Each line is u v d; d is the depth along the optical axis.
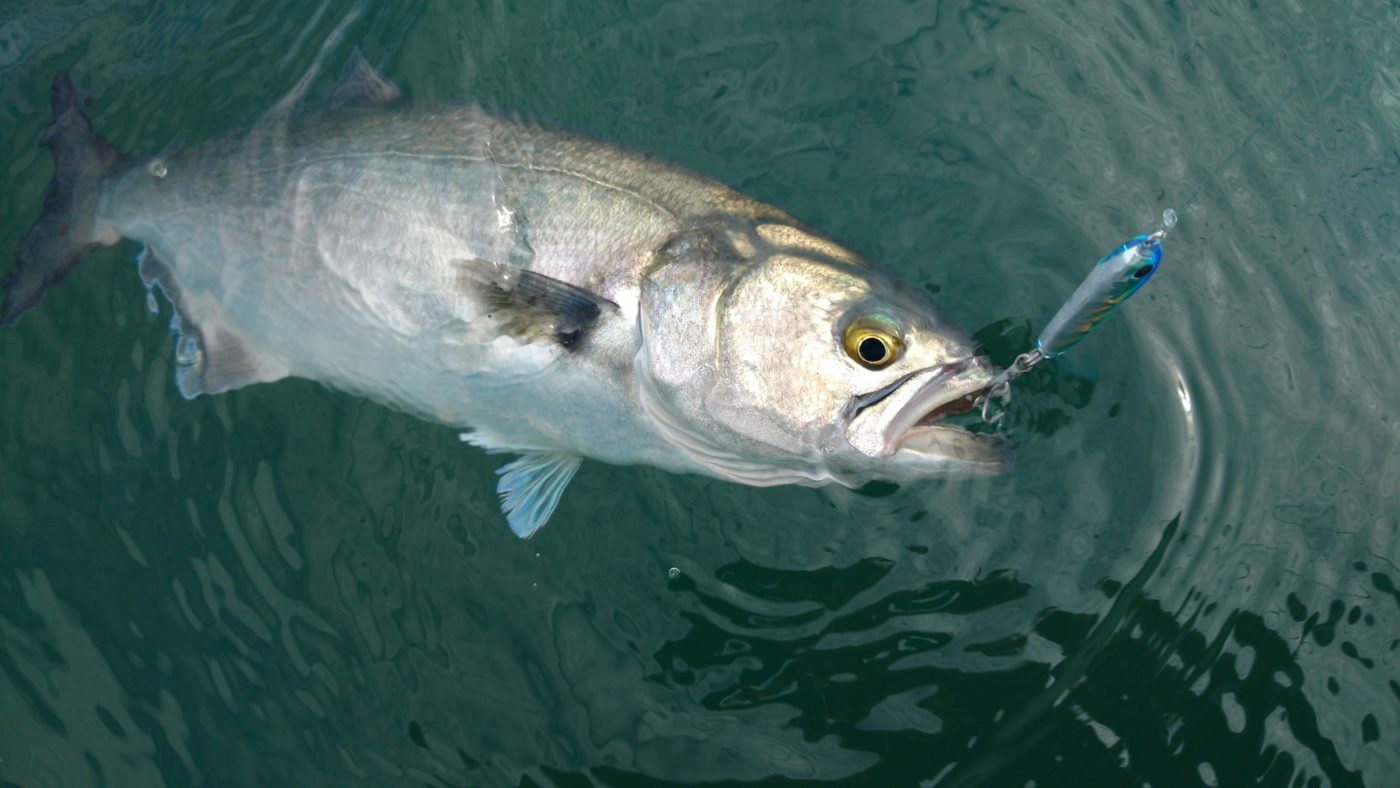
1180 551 0.89
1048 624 0.87
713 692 0.86
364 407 0.93
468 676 0.86
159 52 1.07
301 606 0.88
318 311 0.91
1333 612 0.88
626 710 0.86
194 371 0.92
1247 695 0.85
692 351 0.86
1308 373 0.95
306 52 1.06
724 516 0.90
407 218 0.89
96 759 0.84
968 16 1.08
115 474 0.92
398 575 0.89
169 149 0.93
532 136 0.89
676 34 1.07
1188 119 1.05
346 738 0.85
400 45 1.06
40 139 0.99
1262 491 0.91
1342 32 1.10
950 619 0.88
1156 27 1.09
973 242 0.99
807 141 1.03
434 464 0.92
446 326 0.88
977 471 0.83
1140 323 0.96
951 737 0.85
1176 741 0.84
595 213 0.87
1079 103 1.05
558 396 0.88
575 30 1.07
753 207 0.88
